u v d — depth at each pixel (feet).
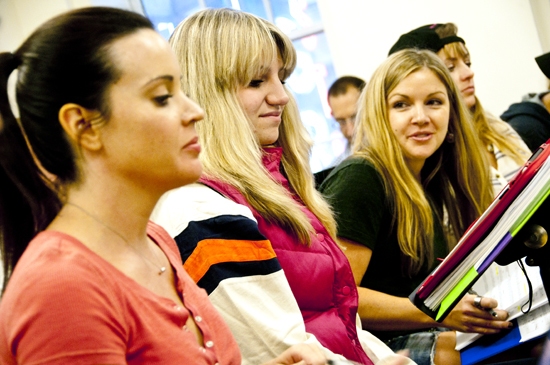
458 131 8.66
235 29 5.94
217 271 4.94
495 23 16.97
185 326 3.58
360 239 7.52
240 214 5.15
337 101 14.19
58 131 3.38
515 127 13.89
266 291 5.05
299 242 5.76
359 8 17.42
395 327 7.31
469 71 12.22
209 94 5.80
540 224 4.95
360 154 8.09
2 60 3.47
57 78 3.33
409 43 11.98
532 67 16.92
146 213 3.59
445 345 7.24
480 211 8.79
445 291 5.07
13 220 3.59
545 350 4.10
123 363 3.16
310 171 6.88
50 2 15.85
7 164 3.50
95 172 3.43
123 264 3.48
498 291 7.02
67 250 3.23
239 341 4.89
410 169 8.29
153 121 3.39
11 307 3.07
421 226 7.90
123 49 3.37
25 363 3.00
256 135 6.10
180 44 6.02
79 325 3.04
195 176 3.56
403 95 8.05
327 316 5.74
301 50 17.94
